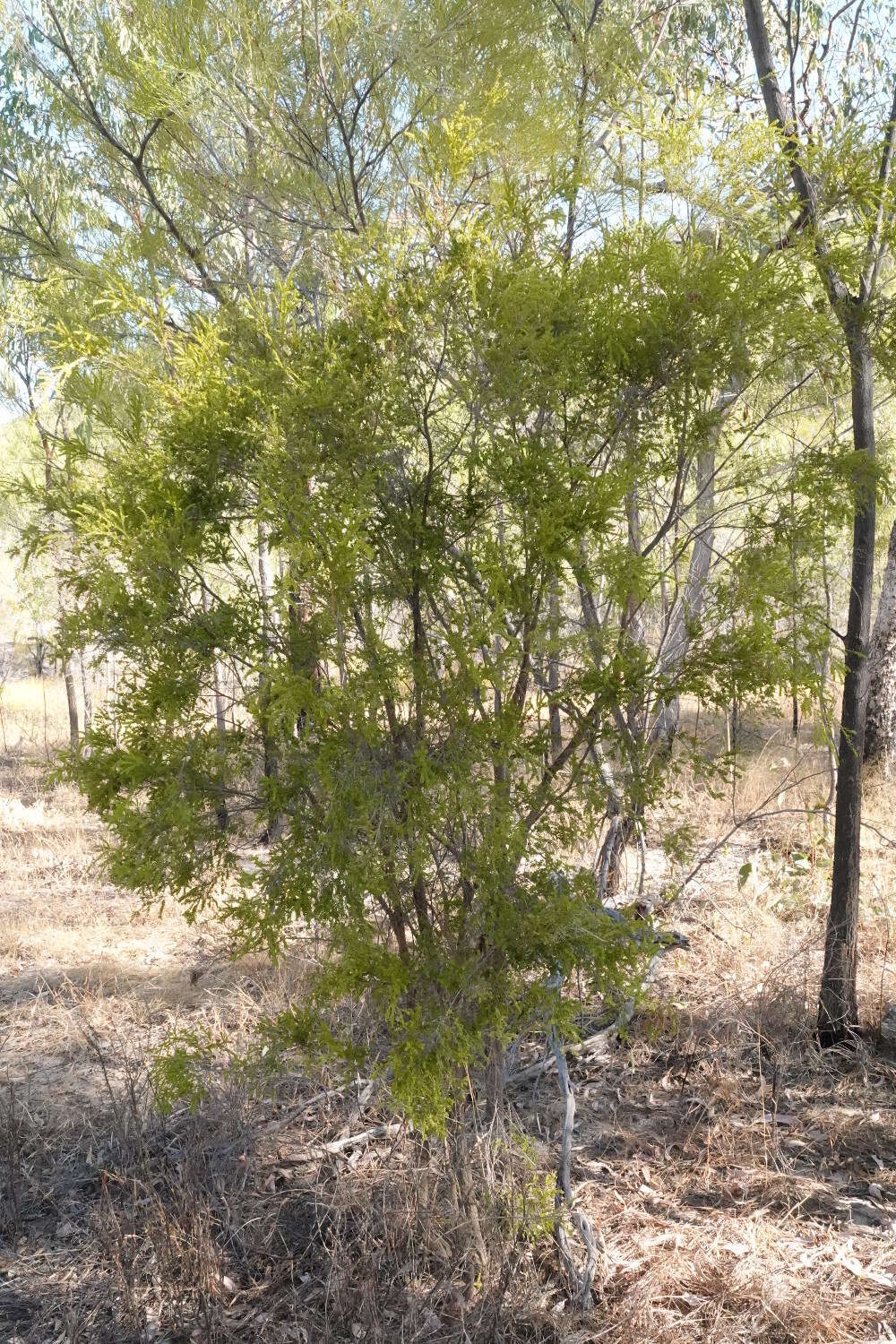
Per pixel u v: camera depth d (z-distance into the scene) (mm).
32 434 7141
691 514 3557
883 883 5465
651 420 2676
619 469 2543
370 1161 3336
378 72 3844
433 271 2469
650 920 2787
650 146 3221
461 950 2602
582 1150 3428
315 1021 2785
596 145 3734
